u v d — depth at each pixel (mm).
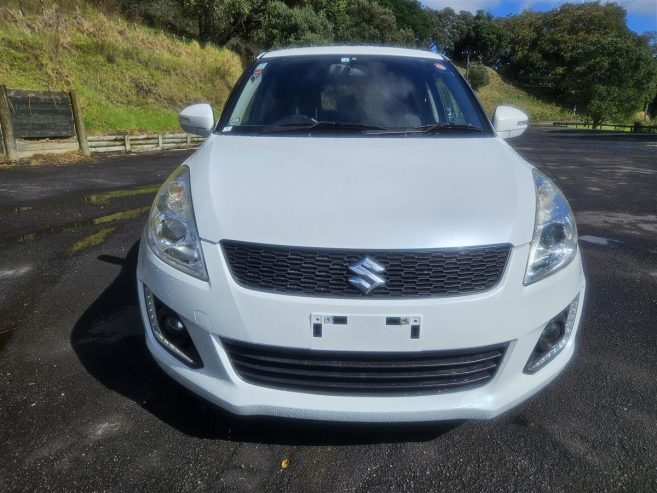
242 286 1859
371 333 1791
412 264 1815
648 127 36625
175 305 1955
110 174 9078
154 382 2438
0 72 13852
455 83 3322
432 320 1792
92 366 2570
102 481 1833
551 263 2008
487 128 2992
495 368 1923
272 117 3016
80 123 11727
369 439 2084
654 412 2258
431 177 2143
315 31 29156
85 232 5070
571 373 2566
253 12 28453
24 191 7273
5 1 15961
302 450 2016
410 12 72625
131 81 17266
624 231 5352
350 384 1864
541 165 11219
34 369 2535
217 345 1902
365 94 3119
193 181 2193
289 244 1830
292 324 1810
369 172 2168
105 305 3289
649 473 1902
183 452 1989
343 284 1810
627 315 3254
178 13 25219
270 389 1899
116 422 2152
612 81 52219
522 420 2207
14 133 10359
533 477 1889
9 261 4148
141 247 2240
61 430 2094
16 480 1825
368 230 1843
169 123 16234
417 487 1840
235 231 1892
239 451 2004
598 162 12102
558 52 78250
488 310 1829
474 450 2025
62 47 16266
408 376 1849
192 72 20469
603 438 2092
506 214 1958
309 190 2027
